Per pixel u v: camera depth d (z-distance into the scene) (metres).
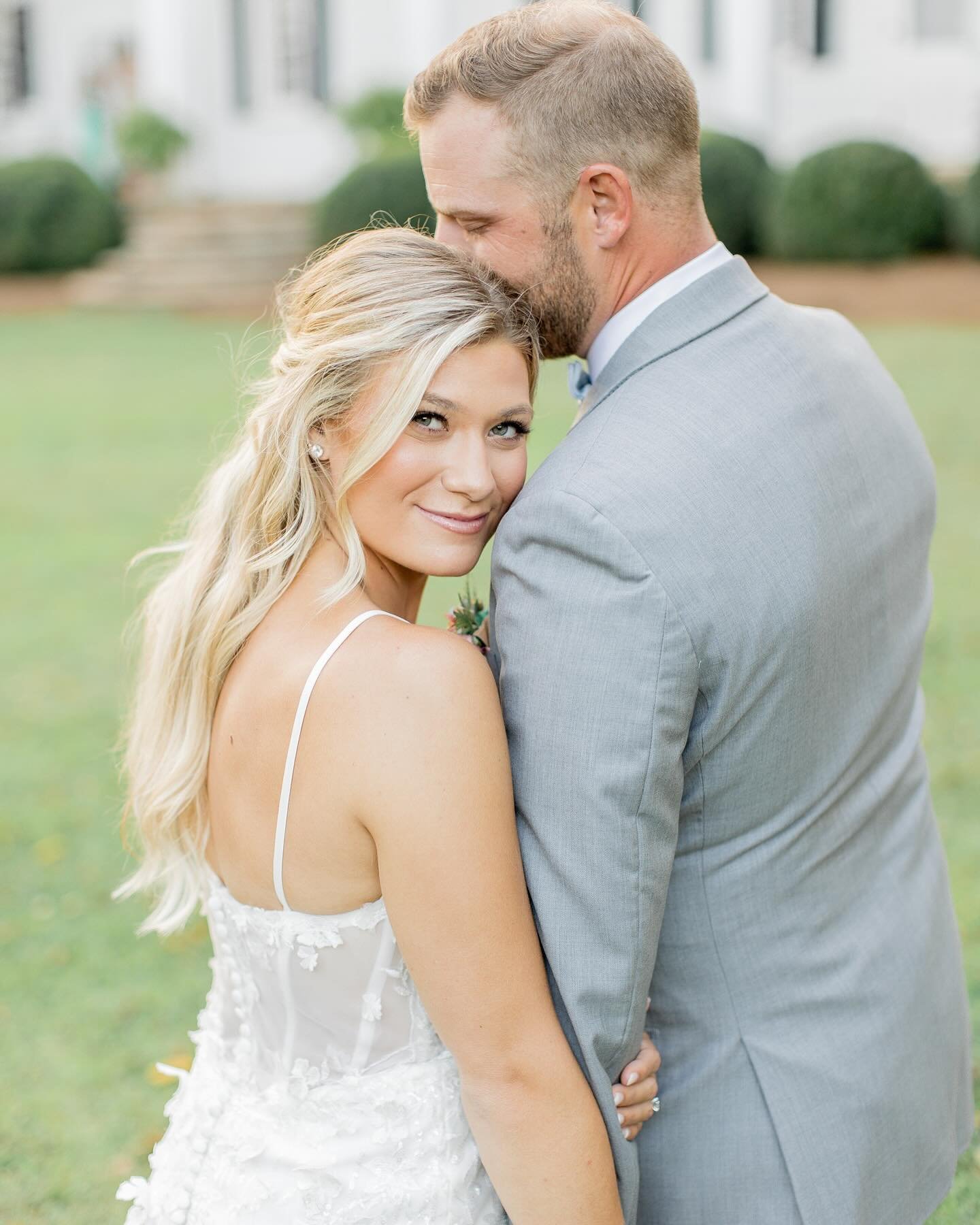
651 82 1.61
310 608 1.53
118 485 8.81
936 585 6.21
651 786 1.44
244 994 1.58
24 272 18.77
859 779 1.71
